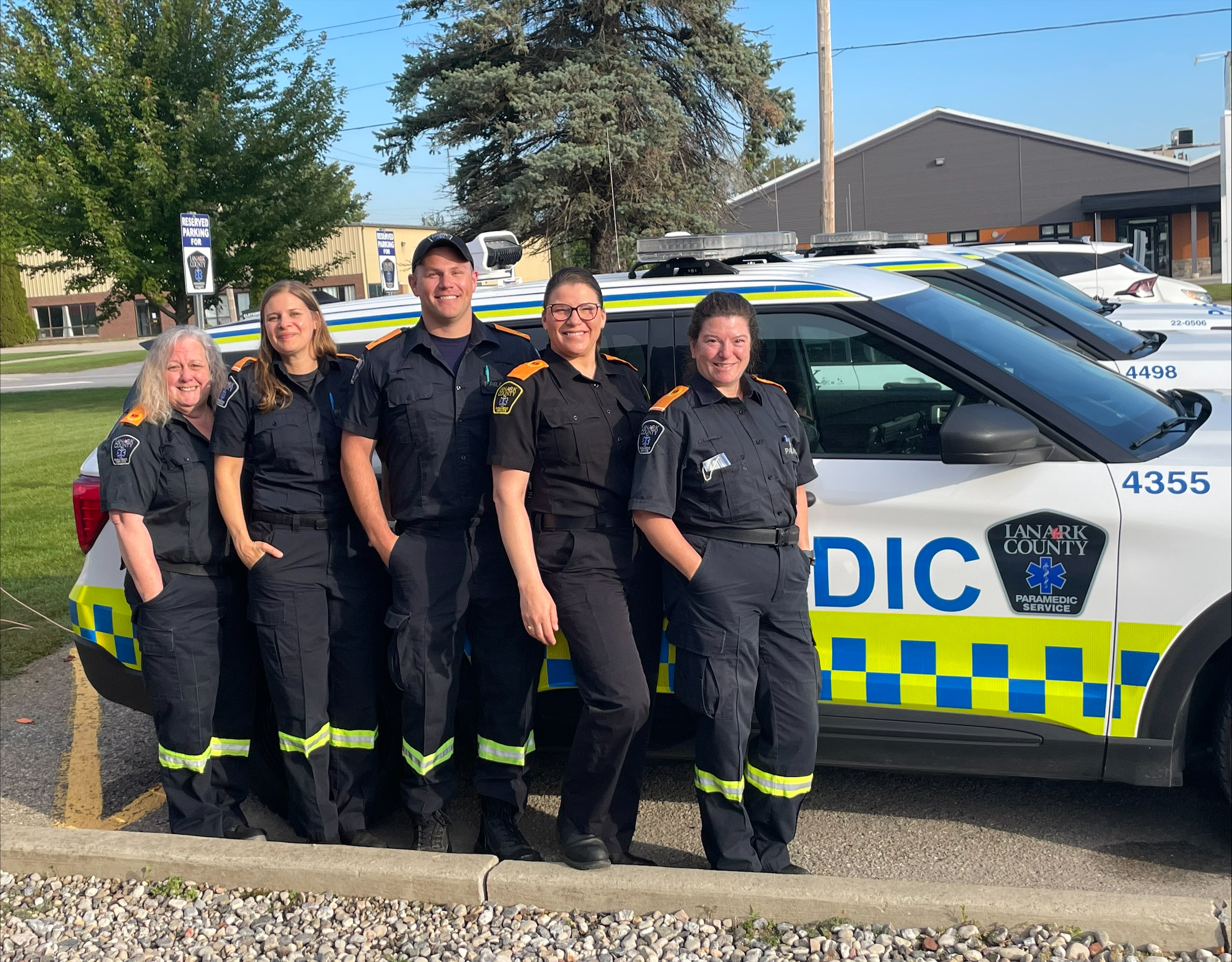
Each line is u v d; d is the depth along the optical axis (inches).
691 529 117.6
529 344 129.9
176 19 597.0
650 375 138.6
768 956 105.3
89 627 149.3
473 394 124.0
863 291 135.6
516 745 130.0
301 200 620.7
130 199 595.8
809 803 146.6
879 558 125.8
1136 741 120.5
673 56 753.6
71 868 128.6
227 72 612.1
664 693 132.1
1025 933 105.2
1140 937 102.9
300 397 129.8
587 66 691.4
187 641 132.9
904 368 130.5
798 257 216.8
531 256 777.6
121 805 157.6
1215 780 139.6
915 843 134.3
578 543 118.4
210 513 133.0
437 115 721.0
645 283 142.7
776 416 119.9
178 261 603.5
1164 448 124.5
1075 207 1382.9
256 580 130.3
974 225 1430.9
